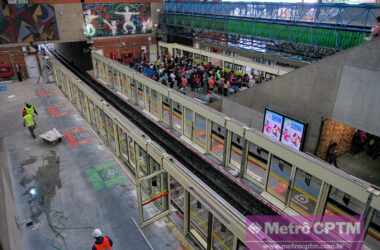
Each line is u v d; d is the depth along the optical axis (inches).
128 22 1077.8
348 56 366.0
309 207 327.6
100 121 494.3
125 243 288.8
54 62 808.9
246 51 776.3
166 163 282.4
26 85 847.7
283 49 698.2
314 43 601.9
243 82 743.1
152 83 581.9
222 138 482.3
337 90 388.8
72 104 679.7
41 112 632.4
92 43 1011.9
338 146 470.9
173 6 1072.2
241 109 561.0
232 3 812.0
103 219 321.1
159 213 318.3
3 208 264.4
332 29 562.6
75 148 474.6
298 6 641.6
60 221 319.3
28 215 327.9
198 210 294.2
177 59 992.9
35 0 892.0
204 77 799.7
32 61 933.2
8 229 234.7
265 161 426.3
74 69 1107.3
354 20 548.1
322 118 418.6
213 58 923.4
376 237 289.7
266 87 497.7
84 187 374.9
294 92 449.4
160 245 286.7
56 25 925.2
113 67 769.6
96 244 241.6
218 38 892.0
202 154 471.2
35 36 899.4
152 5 1114.1
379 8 504.4
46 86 834.8
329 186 280.4
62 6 919.0
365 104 359.3
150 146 308.5
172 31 1106.1
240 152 465.4
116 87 806.5
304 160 297.0
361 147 490.3
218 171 427.8
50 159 442.0
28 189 373.1
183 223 300.4
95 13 992.9
